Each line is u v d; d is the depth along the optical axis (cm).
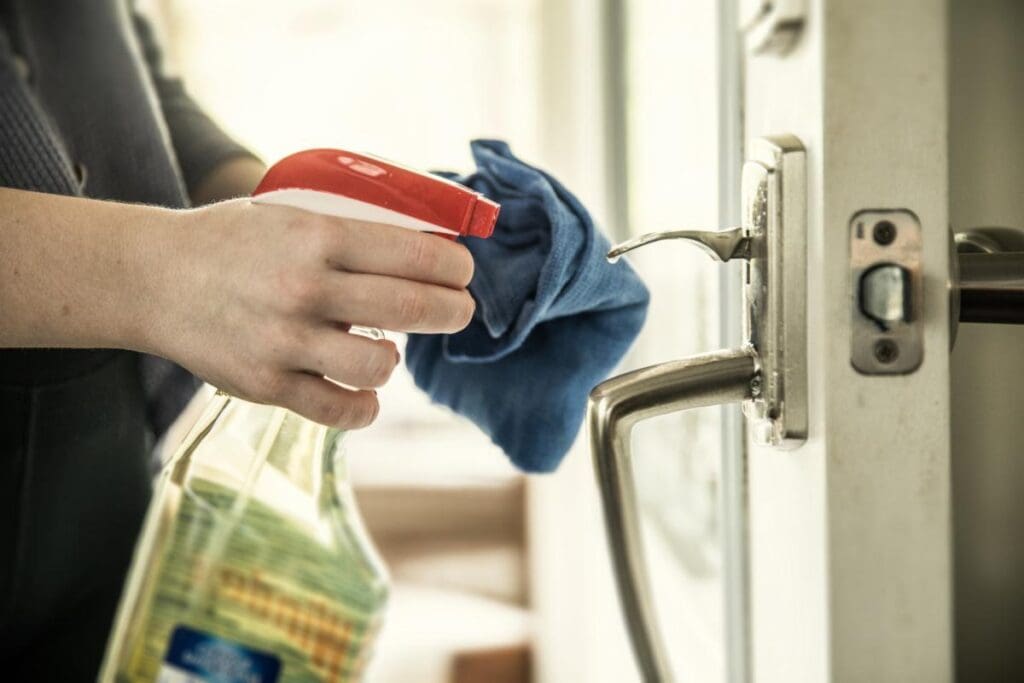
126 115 75
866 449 43
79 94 75
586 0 136
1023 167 53
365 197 43
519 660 173
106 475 74
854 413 42
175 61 204
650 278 112
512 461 58
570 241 49
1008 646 55
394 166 44
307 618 64
